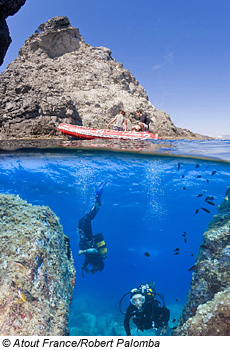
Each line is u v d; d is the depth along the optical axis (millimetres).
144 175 11961
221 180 11867
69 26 31656
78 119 17609
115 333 5746
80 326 6113
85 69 29766
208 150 8992
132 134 12500
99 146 9945
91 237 6922
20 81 18031
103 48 33281
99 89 27922
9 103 16172
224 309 3004
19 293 2713
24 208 3891
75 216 20578
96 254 6672
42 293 2977
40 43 30625
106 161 10523
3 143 11359
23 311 2641
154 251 23391
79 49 31688
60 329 2939
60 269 3686
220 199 15523
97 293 10070
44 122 15695
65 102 17141
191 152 9109
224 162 9289
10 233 3232
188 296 4160
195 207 18047
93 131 12719
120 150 9695
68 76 28953
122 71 33375
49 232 3721
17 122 15383
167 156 9547
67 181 11758
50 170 10578
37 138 14445
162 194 15086
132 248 25250
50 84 18672
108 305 8406
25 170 10250
